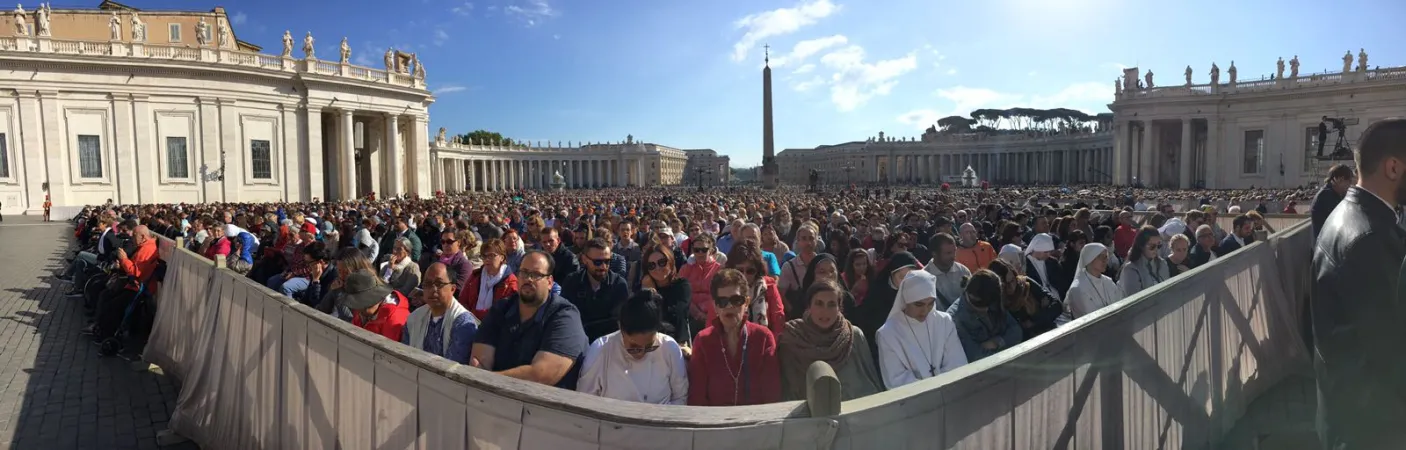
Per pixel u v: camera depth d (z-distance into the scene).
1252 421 5.80
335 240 12.85
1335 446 3.14
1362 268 2.96
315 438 4.43
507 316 4.64
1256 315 6.52
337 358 4.16
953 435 2.83
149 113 45.97
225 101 47.94
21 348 9.95
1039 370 3.31
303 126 51.47
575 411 2.62
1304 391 6.51
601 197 50.25
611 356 4.38
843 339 4.48
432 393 3.27
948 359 4.88
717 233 14.81
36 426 6.89
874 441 2.56
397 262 8.52
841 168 158.12
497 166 135.50
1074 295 6.74
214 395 6.38
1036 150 116.12
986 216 17.08
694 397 4.43
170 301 8.97
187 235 15.31
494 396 2.91
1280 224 19.75
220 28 49.16
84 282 13.96
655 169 156.50
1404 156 2.99
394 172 56.84
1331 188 5.68
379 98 55.41
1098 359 3.78
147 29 54.94
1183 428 4.80
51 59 42.69
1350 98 64.38
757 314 6.05
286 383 4.91
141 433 6.79
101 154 44.81
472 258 9.70
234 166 48.47
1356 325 2.97
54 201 43.41
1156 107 75.06
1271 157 69.19
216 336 6.66
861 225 14.59
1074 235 9.16
